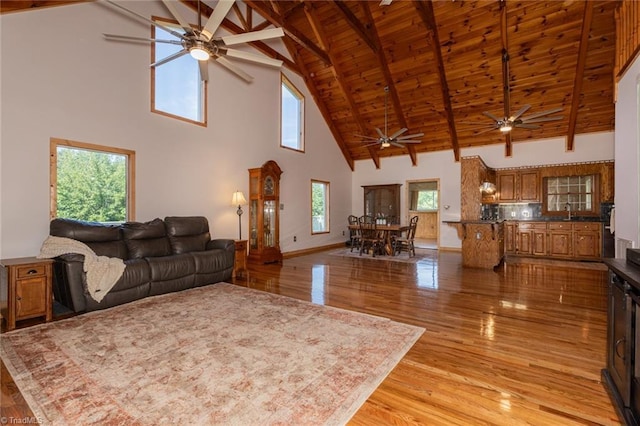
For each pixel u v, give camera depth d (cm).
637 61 291
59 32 371
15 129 342
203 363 215
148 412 164
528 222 685
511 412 167
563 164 678
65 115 378
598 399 178
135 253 399
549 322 297
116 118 425
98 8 405
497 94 634
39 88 357
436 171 834
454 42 568
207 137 545
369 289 416
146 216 459
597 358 227
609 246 608
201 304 348
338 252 773
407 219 882
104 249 369
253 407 168
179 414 162
